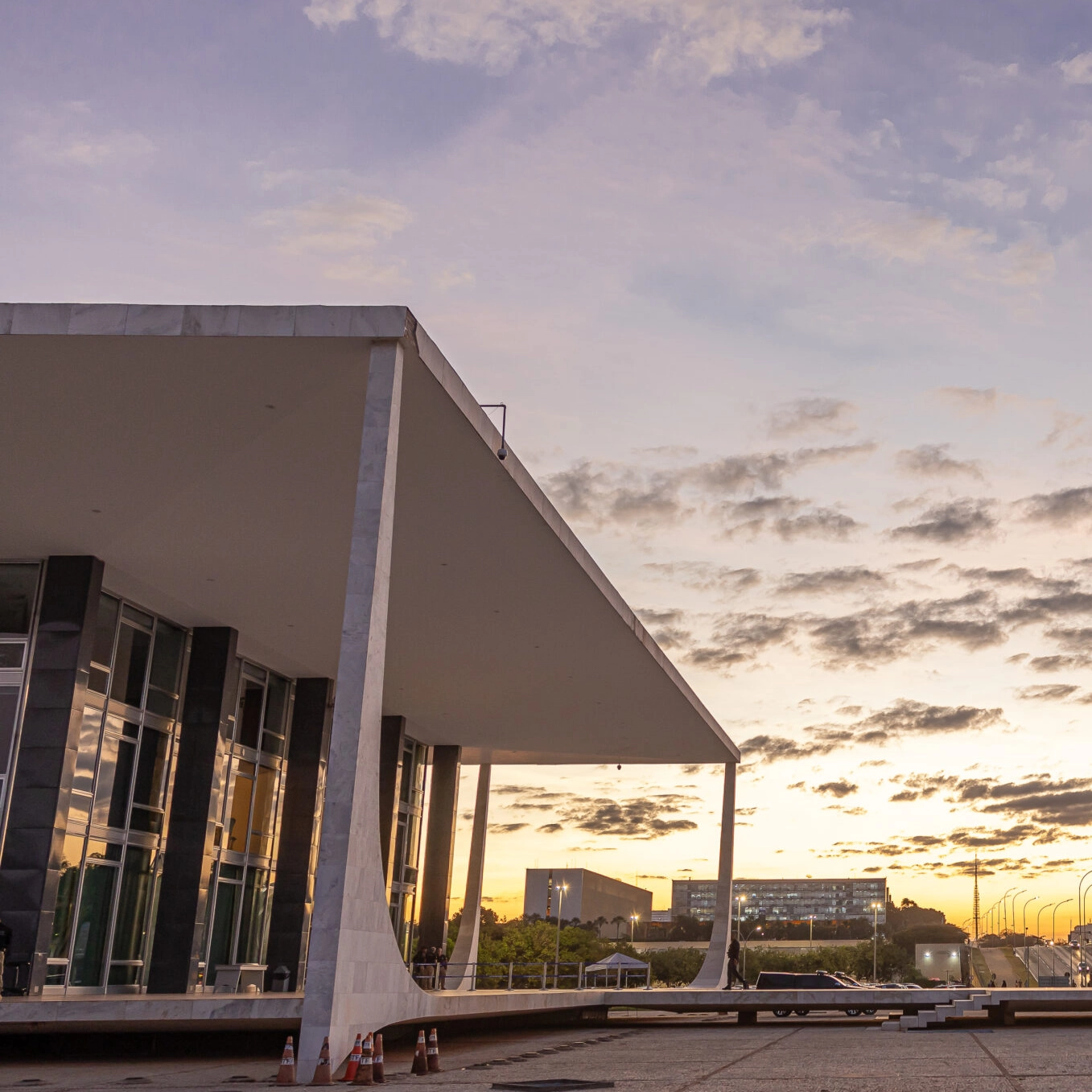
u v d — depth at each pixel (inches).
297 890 1178.6
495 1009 893.8
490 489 739.4
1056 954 7603.4
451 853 1592.0
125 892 968.9
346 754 542.3
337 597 969.5
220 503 784.3
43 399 646.5
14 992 791.7
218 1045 762.8
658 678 1194.0
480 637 1082.1
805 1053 665.6
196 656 1067.3
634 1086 450.0
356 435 674.8
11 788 847.7
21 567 911.0
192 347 583.8
